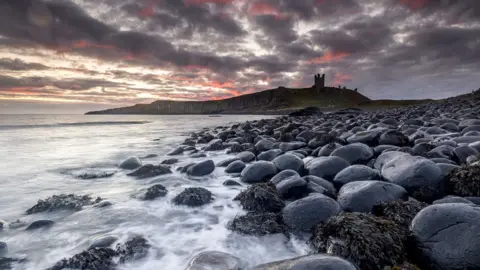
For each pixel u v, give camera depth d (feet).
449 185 15.15
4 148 47.62
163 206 17.16
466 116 52.54
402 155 18.94
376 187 14.23
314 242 11.39
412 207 12.32
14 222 14.90
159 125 130.21
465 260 8.68
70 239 12.97
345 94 631.15
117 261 10.90
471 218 9.41
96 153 42.01
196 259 10.20
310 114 151.53
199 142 53.11
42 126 112.16
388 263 9.30
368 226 10.27
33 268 10.65
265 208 15.55
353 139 30.78
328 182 18.04
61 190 21.47
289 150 32.71
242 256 11.40
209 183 22.65
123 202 18.12
